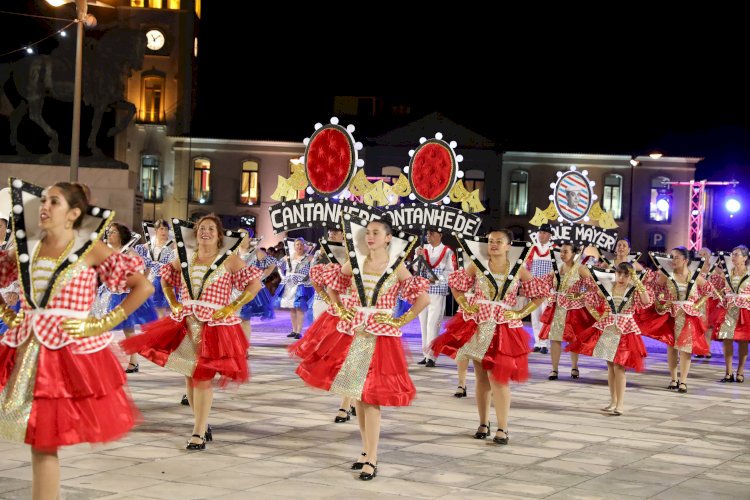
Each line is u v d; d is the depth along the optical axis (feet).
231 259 26.89
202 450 26.32
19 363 17.93
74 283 18.30
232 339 26.66
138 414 19.38
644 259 161.48
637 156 159.02
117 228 36.68
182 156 158.81
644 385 44.45
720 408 38.11
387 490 22.72
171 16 157.99
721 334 47.11
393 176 163.02
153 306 44.34
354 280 24.91
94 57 81.92
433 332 47.83
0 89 81.71
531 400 38.29
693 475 25.68
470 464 25.93
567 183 65.05
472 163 162.71
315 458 25.91
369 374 24.06
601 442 29.86
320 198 50.37
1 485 21.65
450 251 48.29
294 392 37.45
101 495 21.25
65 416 17.58
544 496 22.74
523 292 29.99
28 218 18.60
